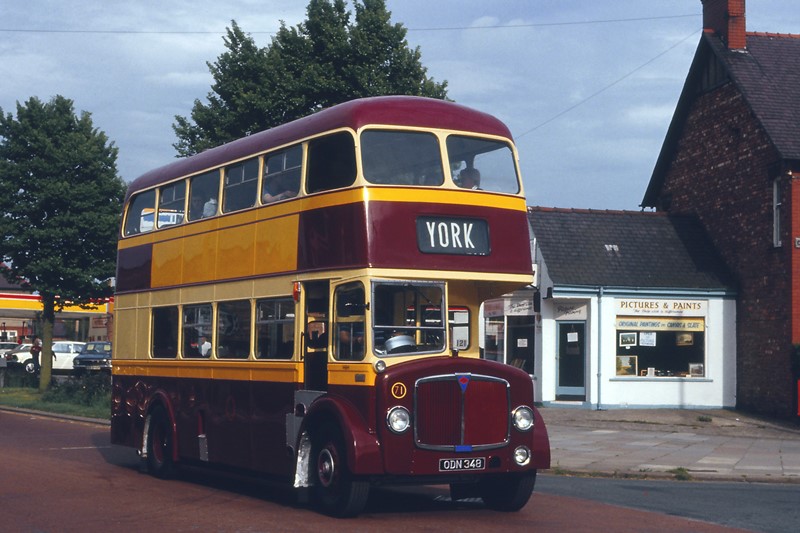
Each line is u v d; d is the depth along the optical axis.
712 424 25.34
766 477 16.11
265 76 29.47
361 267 11.17
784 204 27.12
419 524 10.85
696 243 30.80
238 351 13.64
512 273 11.95
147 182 17.11
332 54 28.83
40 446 20.34
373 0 29.55
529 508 12.37
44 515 11.38
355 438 10.77
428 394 10.96
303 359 12.11
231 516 11.42
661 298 29.05
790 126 27.81
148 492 13.72
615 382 28.64
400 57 29.08
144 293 16.66
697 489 14.84
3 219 37.09
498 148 12.26
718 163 30.58
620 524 11.11
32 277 37.69
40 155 37.62
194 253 15.09
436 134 11.82
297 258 12.33
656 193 34.38
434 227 11.53
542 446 11.54
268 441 12.74
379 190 11.34
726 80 30.11
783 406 26.91
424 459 10.88
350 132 11.58
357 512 11.16
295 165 12.65
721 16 30.70
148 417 16.06
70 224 37.38
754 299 28.52
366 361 10.97
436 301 11.47
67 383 34.22
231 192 14.23
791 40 31.09
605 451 19.62
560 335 29.41
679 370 29.11
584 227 30.61
